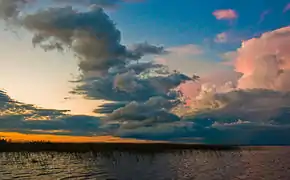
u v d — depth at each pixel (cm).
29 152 7806
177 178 3891
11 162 5747
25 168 4838
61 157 7262
